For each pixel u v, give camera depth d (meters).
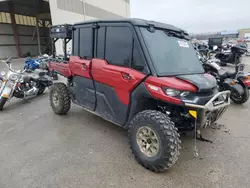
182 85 2.33
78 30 3.55
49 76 6.42
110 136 3.38
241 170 2.49
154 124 2.35
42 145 3.07
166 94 2.31
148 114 2.44
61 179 2.31
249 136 3.39
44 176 2.36
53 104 4.34
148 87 2.46
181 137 3.34
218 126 3.78
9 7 20.50
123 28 2.76
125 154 2.84
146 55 2.52
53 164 2.59
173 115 2.69
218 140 3.25
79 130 3.61
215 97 2.41
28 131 3.57
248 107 4.93
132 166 2.56
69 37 3.94
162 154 2.29
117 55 2.87
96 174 2.41
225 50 13.42
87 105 3.59
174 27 3.18
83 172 2.44
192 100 2.34
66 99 4.12
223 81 5.29
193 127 2.62
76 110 4.66
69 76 3.87
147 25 2.72
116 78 2.80
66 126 3.78
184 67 2.86
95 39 3.19
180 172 2.45
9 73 4.88
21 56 22.14
